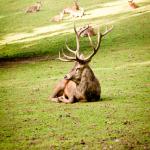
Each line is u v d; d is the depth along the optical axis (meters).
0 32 49.03
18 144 12.58
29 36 44.28
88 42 36.62
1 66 32.34
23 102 18.56
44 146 12.24
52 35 41.91
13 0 62.81
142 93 18.84
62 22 47.31
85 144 12.18
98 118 14.70
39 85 23.14
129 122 13.98
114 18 43.44
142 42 33.84
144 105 16.42
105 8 49.53
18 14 55.28
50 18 50.53
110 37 36.78
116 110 15.71
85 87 17.30
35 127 14.17
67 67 28.94
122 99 17.72
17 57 35.78
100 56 30.92
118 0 52.59
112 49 32.84
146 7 45.84
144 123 13.83
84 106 16.67
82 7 52.22
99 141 12.35
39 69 29.20
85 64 17.31
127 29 38.16
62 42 38.22
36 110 16.62
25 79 26.08
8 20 53.44
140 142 12.09
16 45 40.97
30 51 37.34
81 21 45.62
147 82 21.41
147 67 25.39
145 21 39.53
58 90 18.09
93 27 41.41
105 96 18.62
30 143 12.59
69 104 17.28
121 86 20.84
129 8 46.69
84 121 14.45
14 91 21.75
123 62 28.02
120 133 12.91
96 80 17.58
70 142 12.41
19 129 14.08
